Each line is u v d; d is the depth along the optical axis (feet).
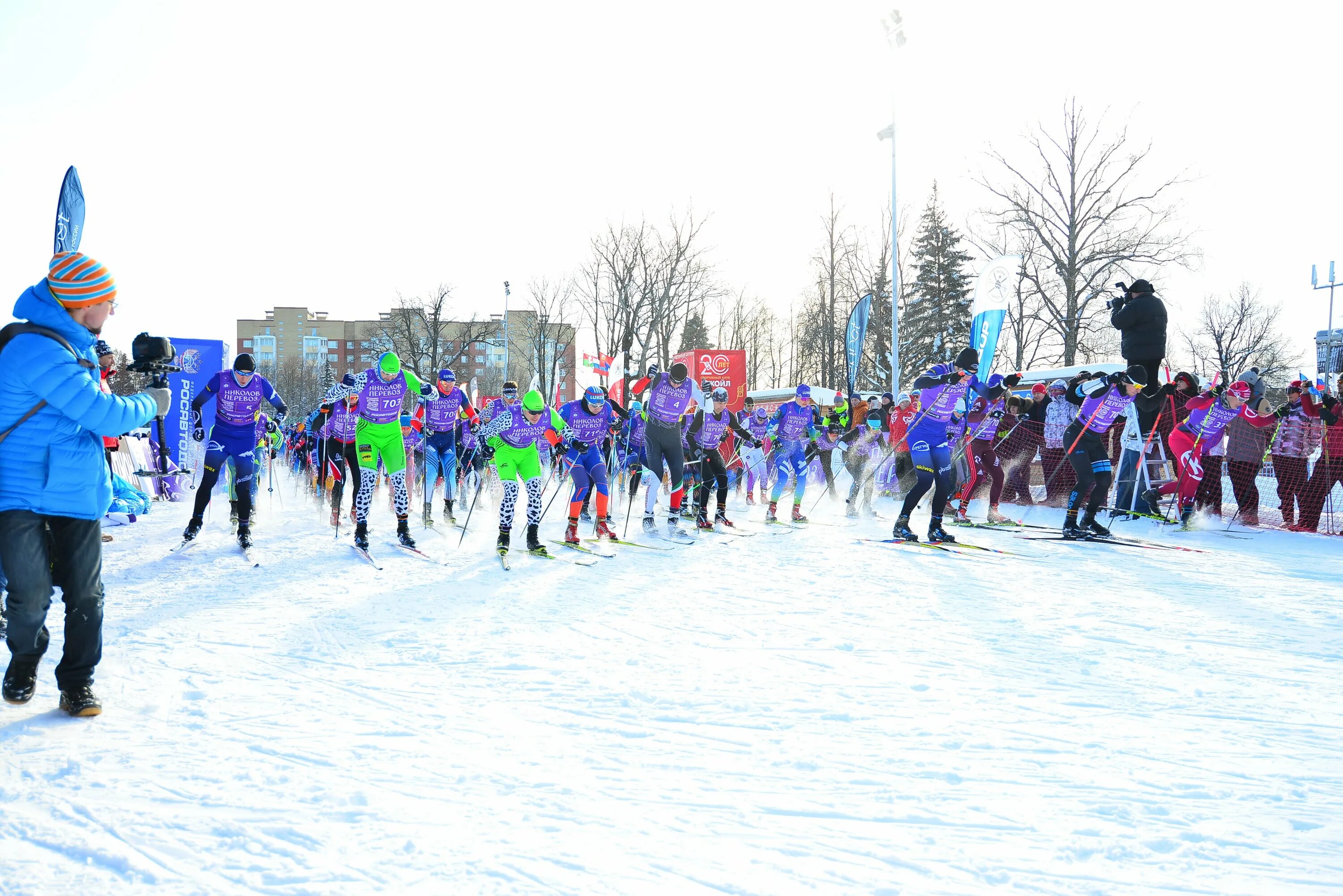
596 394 25.07
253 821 7.14
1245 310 134.10
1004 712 10.17
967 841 6.86
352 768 8.34
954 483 34.50
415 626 14.80
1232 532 29.86
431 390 30.68
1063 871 6.34
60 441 9.39
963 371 25.48
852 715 10.03
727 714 10.10
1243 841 6.82
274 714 10.02
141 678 11.41
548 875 6.26
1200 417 31.14
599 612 16.06
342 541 26.22
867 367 110.32
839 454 46.75
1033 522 32.78
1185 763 8.54
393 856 6.54
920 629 14.60
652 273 123.13
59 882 6.14
